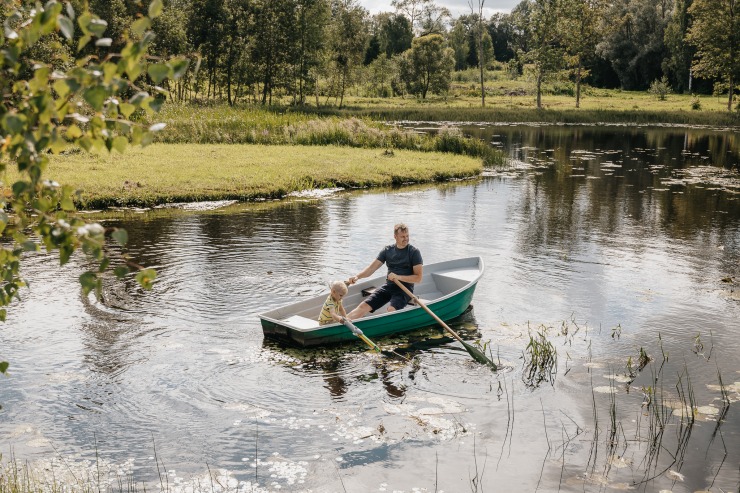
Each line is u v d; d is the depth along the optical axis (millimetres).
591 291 10531
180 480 5461
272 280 10688
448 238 14156
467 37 114500
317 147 27844
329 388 7145
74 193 3240
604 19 84062
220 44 56938
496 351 8188
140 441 6039
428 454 5914
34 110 2777
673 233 14859
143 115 19516
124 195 17094
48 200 3148
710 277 11367
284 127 29609
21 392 6883
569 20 65875
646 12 84000
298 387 7145
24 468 5531
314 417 6527
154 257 11953
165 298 9742
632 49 84875
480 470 5676
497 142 37844
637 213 17234
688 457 5902
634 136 42469
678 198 19594
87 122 2932
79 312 9117
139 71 2746
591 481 5535
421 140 29281
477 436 6227
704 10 57938
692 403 6844
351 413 6621
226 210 16750
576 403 6891
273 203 17938
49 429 6195
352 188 20891
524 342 8469
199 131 28422
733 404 6875
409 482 5500
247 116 32844
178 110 34062
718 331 8898
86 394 6879
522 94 79688
